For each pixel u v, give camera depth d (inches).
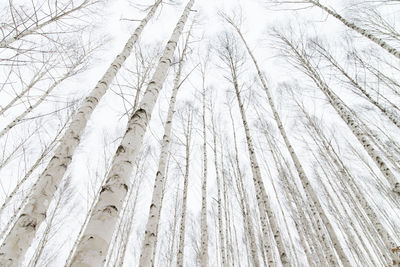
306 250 327.9
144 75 213.5
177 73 260.5
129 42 183.2
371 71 291.6
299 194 405.1
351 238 376.8
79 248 54.4
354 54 298.2
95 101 144.9
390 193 397.1
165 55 132.0
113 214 63.2
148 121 96.2
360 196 282.4
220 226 316.8
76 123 130.6
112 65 166.2
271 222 208.2
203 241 250.7
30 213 97.9
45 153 318.7
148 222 174.2
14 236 90.2
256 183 244.5
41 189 105.2
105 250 57.2
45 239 390.0
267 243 216.1
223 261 297.3
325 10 275.0
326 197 458.0
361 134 219.0
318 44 319.3
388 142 366.3
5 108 182.5
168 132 225.0
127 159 77.8
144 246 161.0
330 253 230.8
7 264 83.1
